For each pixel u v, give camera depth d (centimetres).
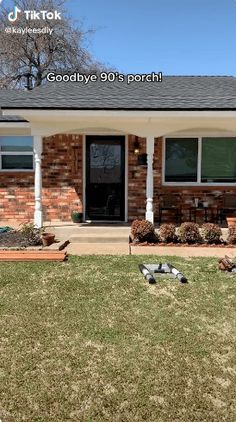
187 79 1363
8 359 383
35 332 441
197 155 1154
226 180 1162
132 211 1184
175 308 516
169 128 979
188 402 319
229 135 1138
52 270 681
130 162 1173
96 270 682
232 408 312
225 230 1003
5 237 904
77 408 312
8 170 1188
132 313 498
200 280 629
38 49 2639
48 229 1017
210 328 457
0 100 1222
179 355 394
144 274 645
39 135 974
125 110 912
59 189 1183
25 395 327
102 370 366
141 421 297
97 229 1028
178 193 1159
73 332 443
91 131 1133
